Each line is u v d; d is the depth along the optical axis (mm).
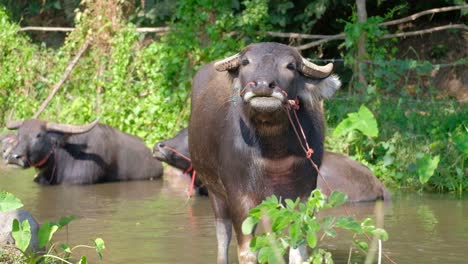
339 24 40188
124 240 18094
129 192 26234
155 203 23641
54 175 28391
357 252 16703
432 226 19344
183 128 28812
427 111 28594
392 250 16859
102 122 32844
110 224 20094
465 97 37000
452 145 25609
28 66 36781
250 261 14484
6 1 44438
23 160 27781
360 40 30609
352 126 13898
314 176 14625
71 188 27375
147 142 32094
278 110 13086
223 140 14805
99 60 34750
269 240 11859
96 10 34719
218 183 15789
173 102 32156
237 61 14094
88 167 28578
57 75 35906
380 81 29172
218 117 15195
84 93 34844
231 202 14711
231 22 32312
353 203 22766
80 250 17031
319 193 11805
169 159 26391
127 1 38375
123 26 34250
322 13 37031
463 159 25297
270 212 11594
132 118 32562
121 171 29469
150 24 41125
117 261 16078
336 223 11961
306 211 11734
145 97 33375
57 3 43656
